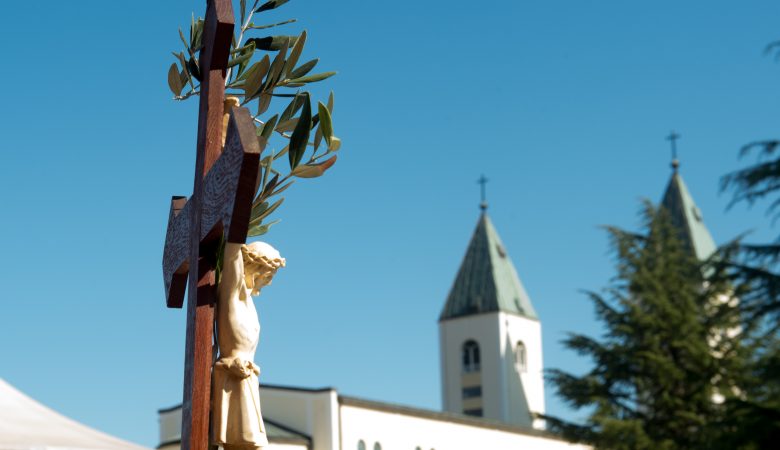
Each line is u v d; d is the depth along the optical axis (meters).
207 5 4.58
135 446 8.25
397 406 49.19
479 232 86.00
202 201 4.37
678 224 77.81
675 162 80.06
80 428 8.21
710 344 38.31
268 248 4.51
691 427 37.75
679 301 38.84
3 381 8.55
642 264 39.34
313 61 5.00
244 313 4.29
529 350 83.19
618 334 39.16
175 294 4.96
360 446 46.69
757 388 36.59
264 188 4.80
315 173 4.73
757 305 22.14
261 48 5.14
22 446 7.43
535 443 57.25
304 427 45.62
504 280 83.94
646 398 38.72
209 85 4.49
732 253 22.89
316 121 4.75
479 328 82.06
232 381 4.23
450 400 81.81
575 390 39.25
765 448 21.70
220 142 4.46
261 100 4.98
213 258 4.40
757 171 21.27
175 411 46.00
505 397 80.06
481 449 53.97
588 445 38.62
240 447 4.18
